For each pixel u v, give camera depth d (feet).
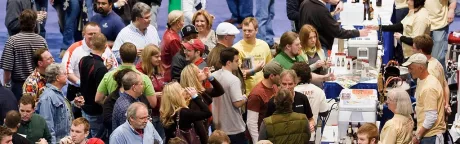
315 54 67.92
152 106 61.52
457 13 97.45
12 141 55.77
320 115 61.36
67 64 66.74
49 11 101.55
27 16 69.26
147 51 63.31
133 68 62.13
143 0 83.10
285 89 56.34
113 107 60.44
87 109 64.54
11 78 69.97
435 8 80.07
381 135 57.41
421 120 61.41
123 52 61.72
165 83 67.21
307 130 56.49
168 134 59.16
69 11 85.15
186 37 67.00
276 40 90.68
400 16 83.46
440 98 61.21
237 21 94.22
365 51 70.85
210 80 60.95
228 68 62.18
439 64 67.00
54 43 91.25
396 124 57.11
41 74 64.59
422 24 77.10
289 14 78.48
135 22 70.08
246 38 67.72
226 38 65.10
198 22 71.00
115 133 56.13
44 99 60.64
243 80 64.54
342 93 61.67
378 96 65.67
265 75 60.39
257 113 60.70
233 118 62.49
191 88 59.00
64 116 61.41
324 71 67.21
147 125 56.90
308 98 60.39
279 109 56.13
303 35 67.15
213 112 62.49
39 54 63.98
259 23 87.15
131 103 58.90
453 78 77.46
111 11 73.97
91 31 66.23
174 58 65.98
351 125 60.29
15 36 69.31
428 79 61.16
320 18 71.67
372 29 76.84
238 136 62.85
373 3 88.43
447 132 64.59
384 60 79.92
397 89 57.67
